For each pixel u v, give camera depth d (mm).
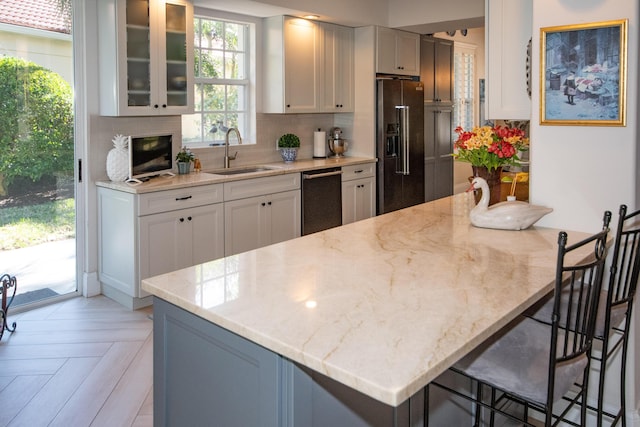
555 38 2477
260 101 5453
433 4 5762
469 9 5543
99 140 4281
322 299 1691
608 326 1948
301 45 5395
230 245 4539
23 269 4047
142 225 3914
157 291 1798
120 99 4035
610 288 1936
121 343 3525
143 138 4207
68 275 4324
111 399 2857
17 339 3568
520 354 1850
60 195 4207
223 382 1608
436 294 1732
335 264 2088
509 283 1837
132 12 4039
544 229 2611
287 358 1413
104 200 4211
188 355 1724
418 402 1971
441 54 7160
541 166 2611
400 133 6207
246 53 5387
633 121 2340
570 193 2547
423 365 1247
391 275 1938
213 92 5172
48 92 4062
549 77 2520
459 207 3305
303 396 1440
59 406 2783
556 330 1589
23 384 2990
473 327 1463
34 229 4082
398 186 6254
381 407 1774
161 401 1849
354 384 1202
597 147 2445
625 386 2516
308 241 2479
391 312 1576
